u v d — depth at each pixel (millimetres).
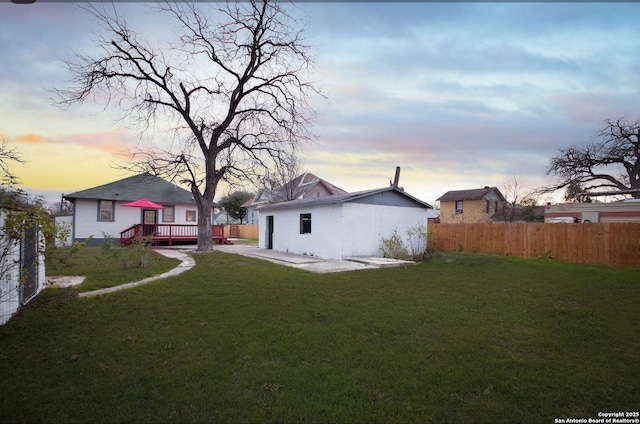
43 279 7379
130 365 3463
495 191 38250
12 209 4488
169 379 3148
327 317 5234
